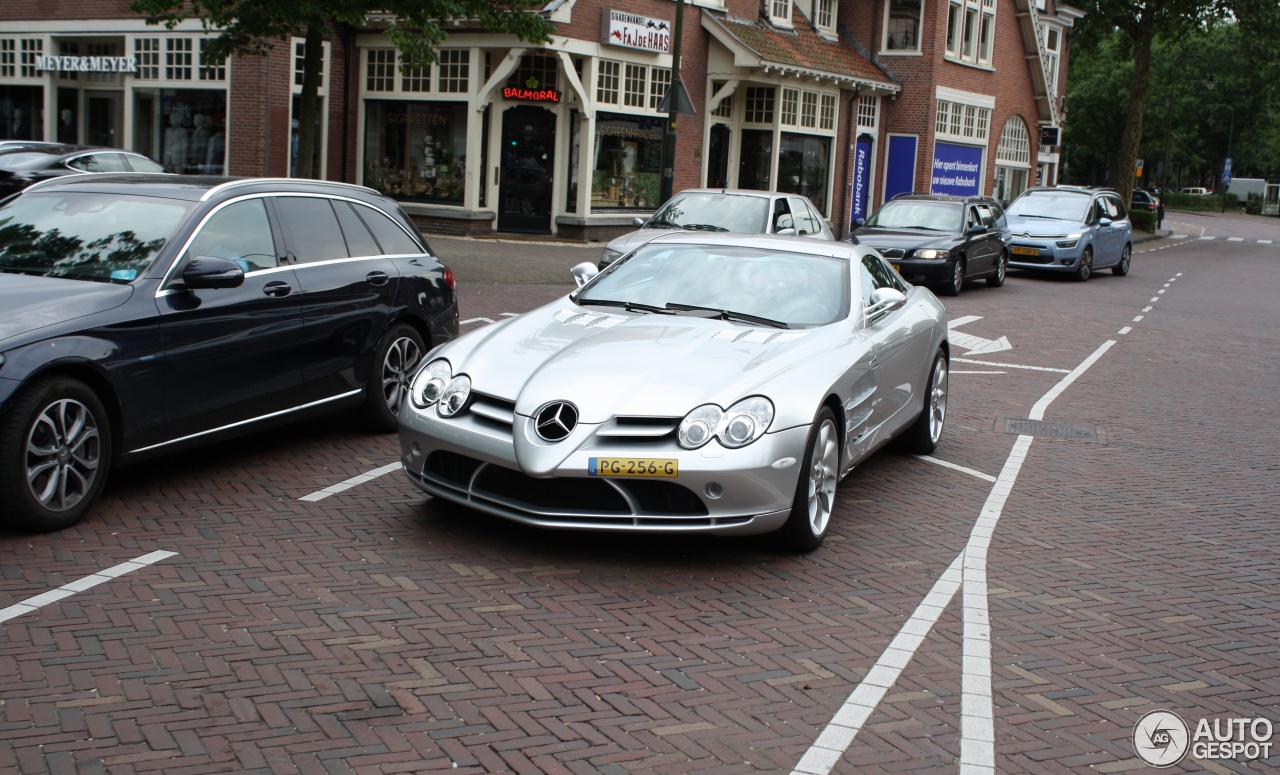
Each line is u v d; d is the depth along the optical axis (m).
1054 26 42.78
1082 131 80.44
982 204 20.61
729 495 5.06
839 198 31.45
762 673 4.23
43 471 5.27
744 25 27.44
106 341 5.45
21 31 25.48
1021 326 16.02
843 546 5.85
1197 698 4.26
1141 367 13.05
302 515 5.85
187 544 5.31
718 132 27.58
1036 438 8.92
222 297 6.16
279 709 3.74
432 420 5.43
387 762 3.44
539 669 4.16
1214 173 100.44
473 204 22.70
